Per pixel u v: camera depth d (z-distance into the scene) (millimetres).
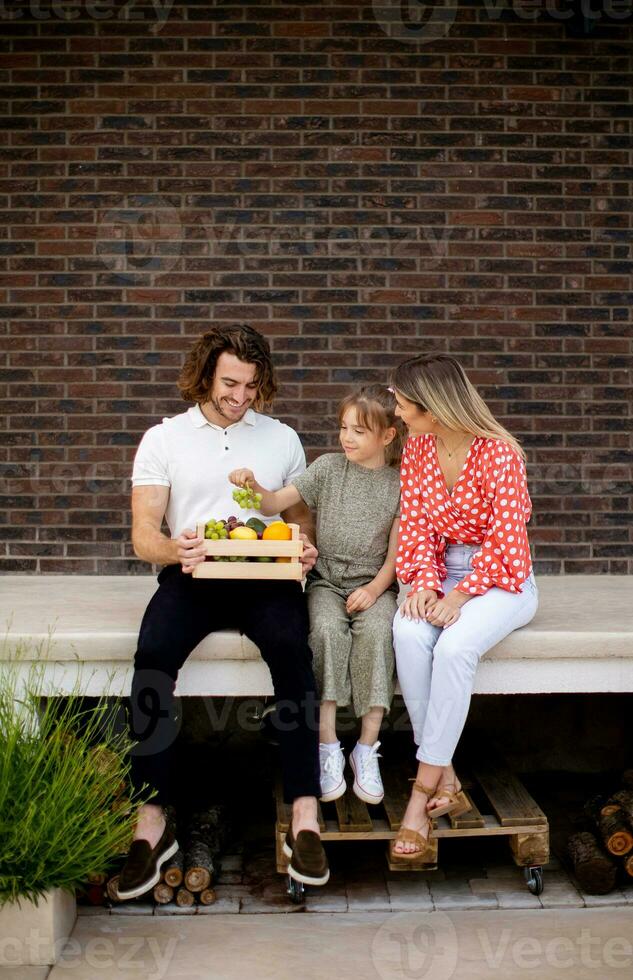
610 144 3918
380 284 3910
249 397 2920
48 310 3879
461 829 2789
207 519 2982
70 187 3855
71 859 2461
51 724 2783
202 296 3893
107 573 3908
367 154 3883
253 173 3875
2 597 3434
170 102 3854
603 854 2881
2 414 3895
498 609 2764
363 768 2732
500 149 3902
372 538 2928
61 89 3842
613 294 3943
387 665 2754
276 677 2674
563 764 3812
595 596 3484
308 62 3861
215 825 3059
